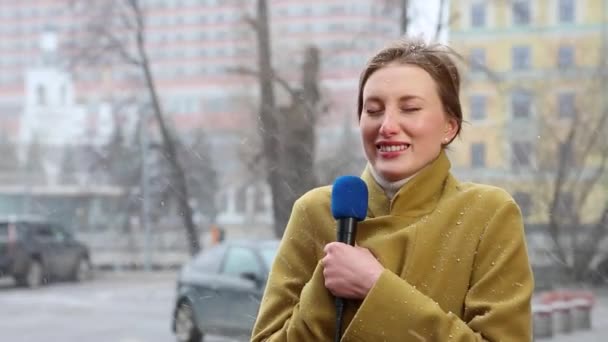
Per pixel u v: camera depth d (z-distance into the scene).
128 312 16.97
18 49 92.81
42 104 71.88
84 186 40.72
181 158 26.81
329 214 2.24
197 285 10.97
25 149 64.31
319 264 2.11
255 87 22.34
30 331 14.00
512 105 28.45
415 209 2.14
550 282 20.06
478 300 2.02
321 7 49.06
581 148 23.16
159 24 79.75
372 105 2.17
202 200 30.95
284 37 21.23
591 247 20.55
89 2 28.47
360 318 1.95
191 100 77.81
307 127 15.80
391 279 1.97
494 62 42.31
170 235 32.88
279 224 14.28
